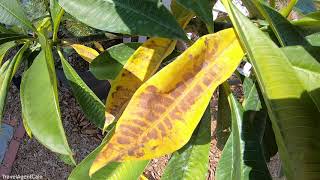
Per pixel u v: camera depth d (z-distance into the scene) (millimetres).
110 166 390
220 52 311
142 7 348
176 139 300
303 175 237
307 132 237
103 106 449
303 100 238
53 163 962
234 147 358
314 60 282
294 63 283
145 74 377
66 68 450
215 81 308
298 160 237
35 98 374
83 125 985
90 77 870
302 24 331
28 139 976
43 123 363
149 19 344
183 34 336
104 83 890
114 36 582
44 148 971
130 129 294
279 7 690
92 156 376
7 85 426
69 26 805
